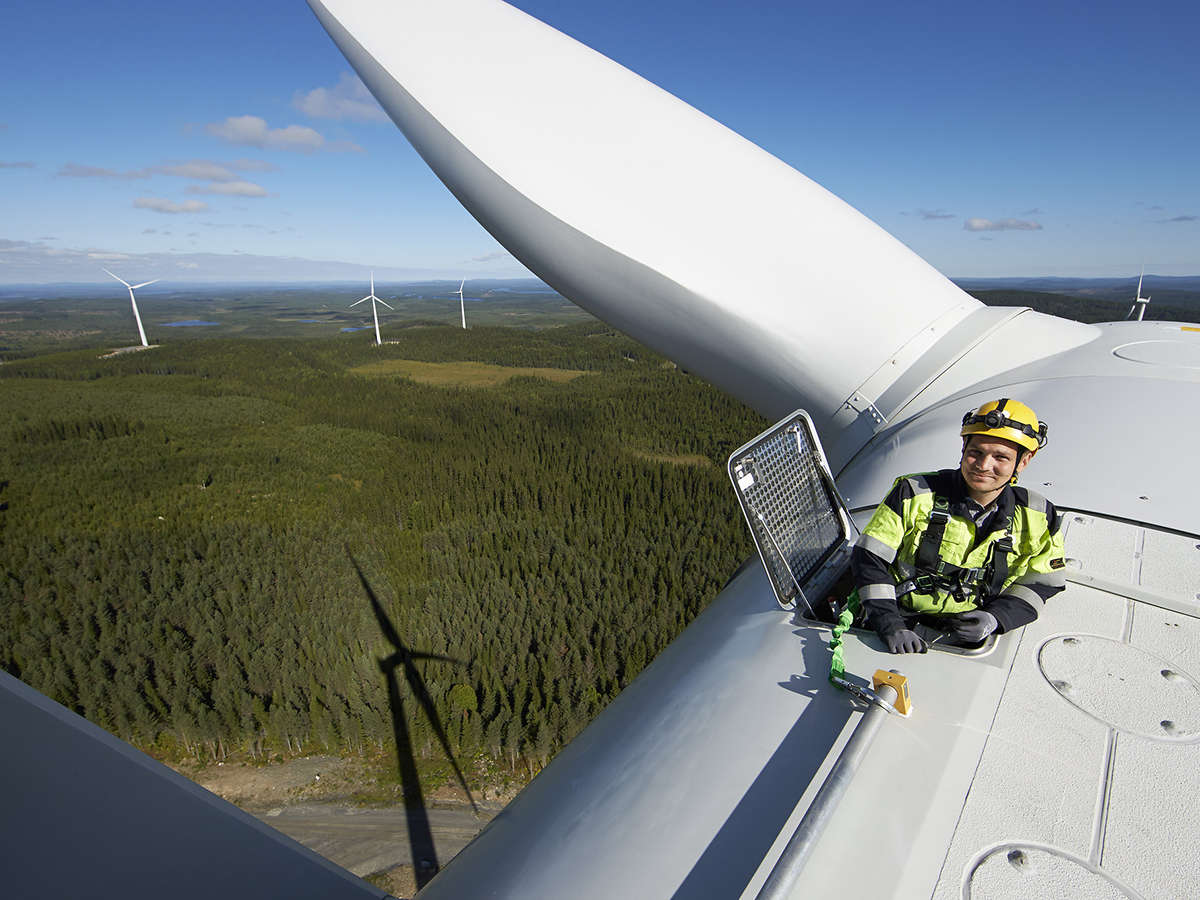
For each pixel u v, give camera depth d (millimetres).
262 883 2828
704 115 6387
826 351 6164
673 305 6219
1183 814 2004
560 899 2102
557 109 5969
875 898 1762
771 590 3771
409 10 6109
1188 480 3941
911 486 3059
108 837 2561
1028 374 5664
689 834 2158
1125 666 2666
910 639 2775
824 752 2350
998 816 2006
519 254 6758
